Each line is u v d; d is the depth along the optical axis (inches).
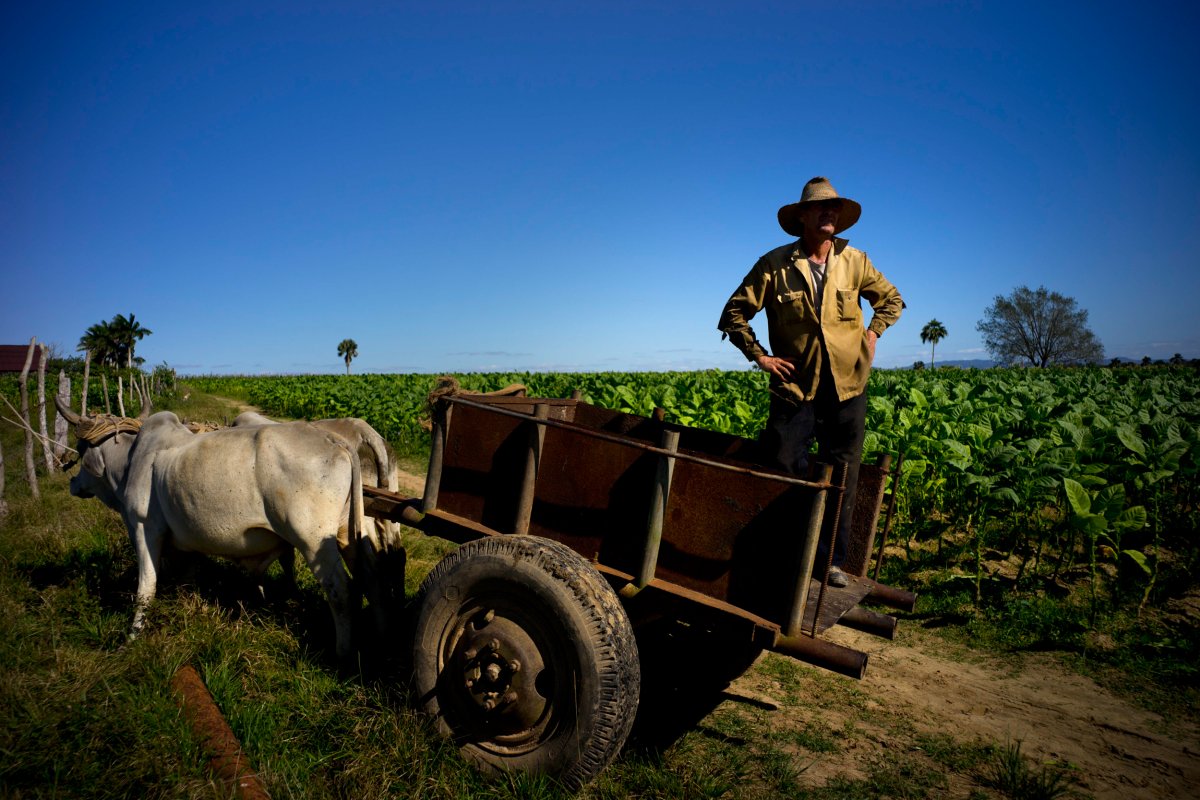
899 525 285.7
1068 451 245.1
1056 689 173.2
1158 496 250.7
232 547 164.6
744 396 506.6
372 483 184.2
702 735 144.6
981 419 334.6
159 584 175.8
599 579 111.3
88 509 288.8
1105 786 131.6
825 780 129.6
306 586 199.3
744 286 159.5
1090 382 674.2
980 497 256.2
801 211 155.8
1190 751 144.7
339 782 111.7
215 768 109.7
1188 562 249.8
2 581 183.9
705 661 149.6
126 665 140.1
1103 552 264.7
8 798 98.6
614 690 105.8
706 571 112.0
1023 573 250.1
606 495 121.0
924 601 232.1
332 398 962.7
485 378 955.3
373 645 159.8
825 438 157.1
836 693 169.0
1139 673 180.7
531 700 111.9
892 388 518.3
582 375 847.1
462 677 118.0
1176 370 1027.9
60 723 116.6
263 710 129.1
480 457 135.7
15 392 890.1
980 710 161.8
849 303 150.6
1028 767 137.2
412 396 802.8
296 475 152.9
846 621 134.7
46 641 151.6
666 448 113.9
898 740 146.6
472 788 112.2
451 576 120.0
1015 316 2760.8
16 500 319.3
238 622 162.6
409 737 120.4
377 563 165.0
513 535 118.5
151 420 179.8
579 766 107.2
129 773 106.6
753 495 107.7
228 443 158.9
